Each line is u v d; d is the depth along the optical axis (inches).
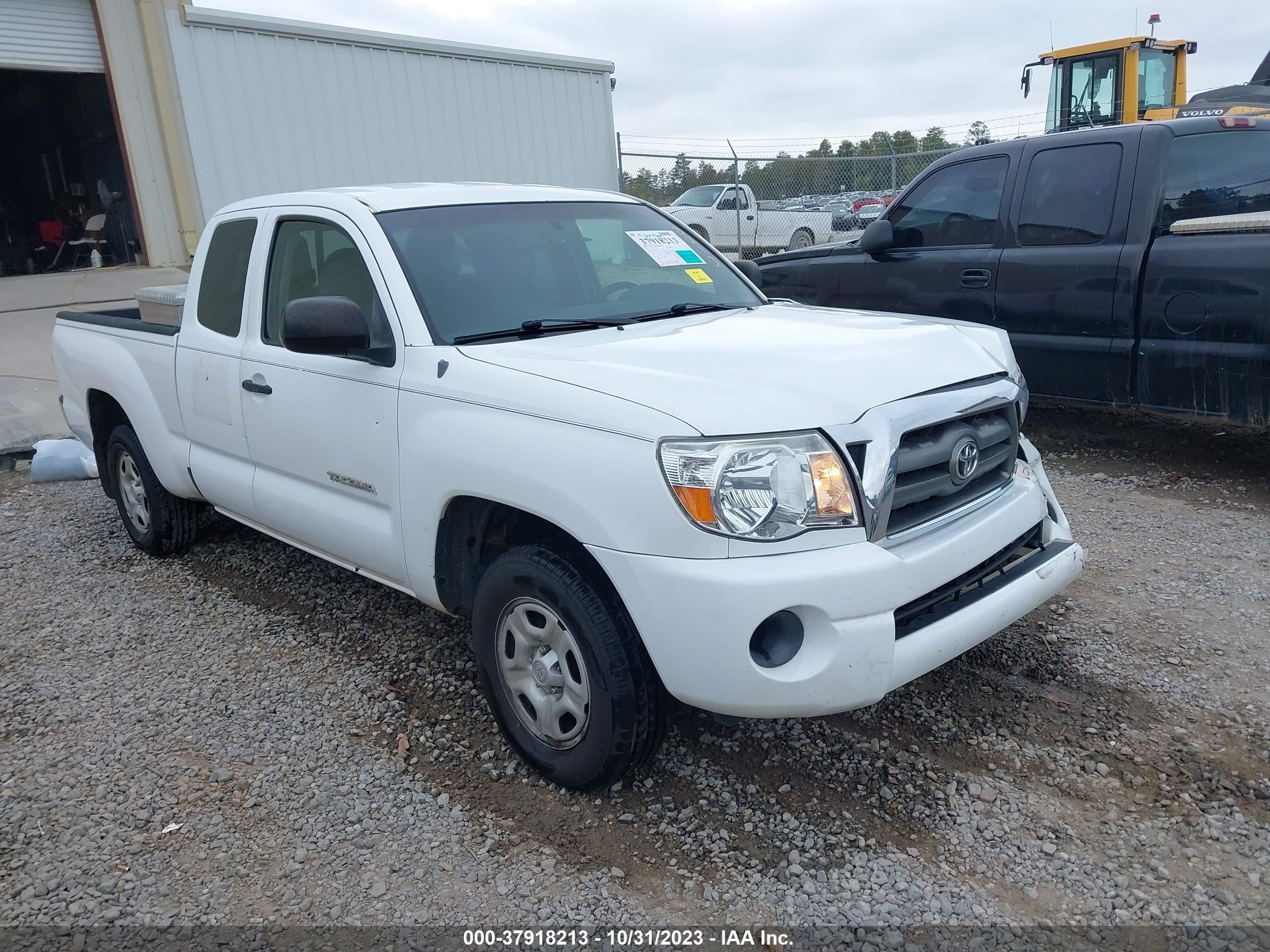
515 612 117.2
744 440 97.1
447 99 557.9
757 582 95.2
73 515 240.2
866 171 621.3
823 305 293.1
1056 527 131.0
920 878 100.6
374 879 104.3
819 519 98.1
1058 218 234.8
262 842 111.1
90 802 119.7
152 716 140.0
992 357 128.5
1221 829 106.0
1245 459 235.8
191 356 172.1
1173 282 210.7
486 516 121.0
